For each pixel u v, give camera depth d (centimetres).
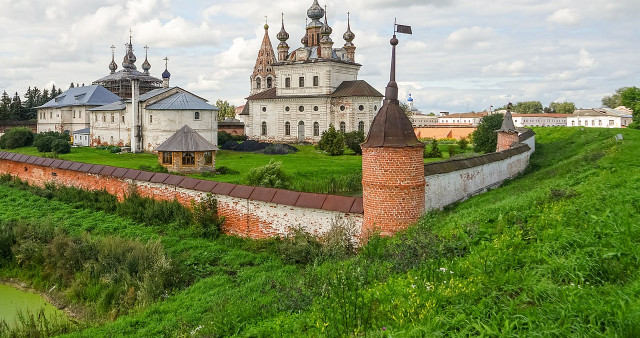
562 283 893
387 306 934
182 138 4122
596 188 1582
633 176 1695
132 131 6284
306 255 1822
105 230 2380
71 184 3359
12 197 3212
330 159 5516
